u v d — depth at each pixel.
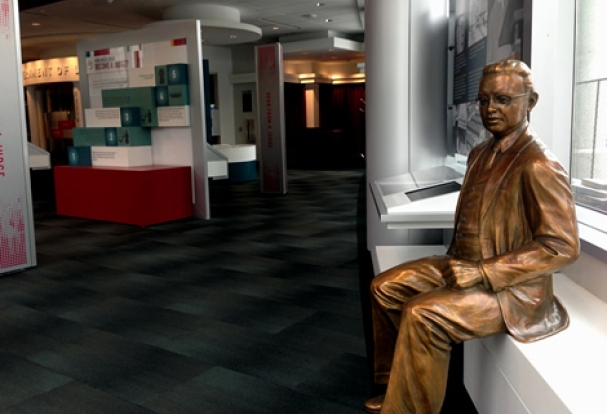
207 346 3.29
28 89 20.05
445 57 4.63
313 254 5.75
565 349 1.67
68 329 3.64
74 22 13.89
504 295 1.78
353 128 21.34
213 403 2.57
